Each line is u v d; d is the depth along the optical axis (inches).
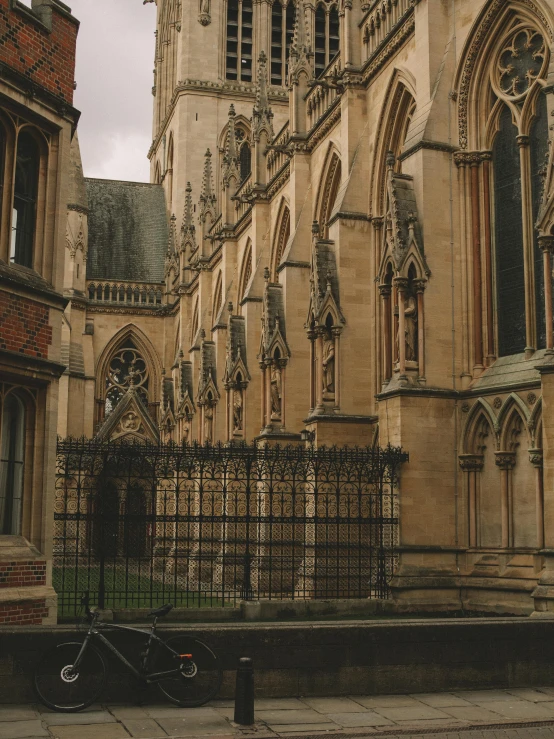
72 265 3376.0
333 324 1573.6
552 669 773.3
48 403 962.7
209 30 3799.2
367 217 1619.1
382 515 1266.0
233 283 2672.2
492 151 1321.4
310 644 723.4
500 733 625.6
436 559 1251.8
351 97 1654.8
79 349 3321.9
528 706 697.6
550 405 1038.4
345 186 1630.2
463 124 1337.4
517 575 1165.7
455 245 1321.4
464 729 631.8
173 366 3277.6
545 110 1223.5
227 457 1258.6
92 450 1163.3
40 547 944.3
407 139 1371.8
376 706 693.3
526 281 1225.4
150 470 1288.1
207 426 2618.1
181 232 3513.8
